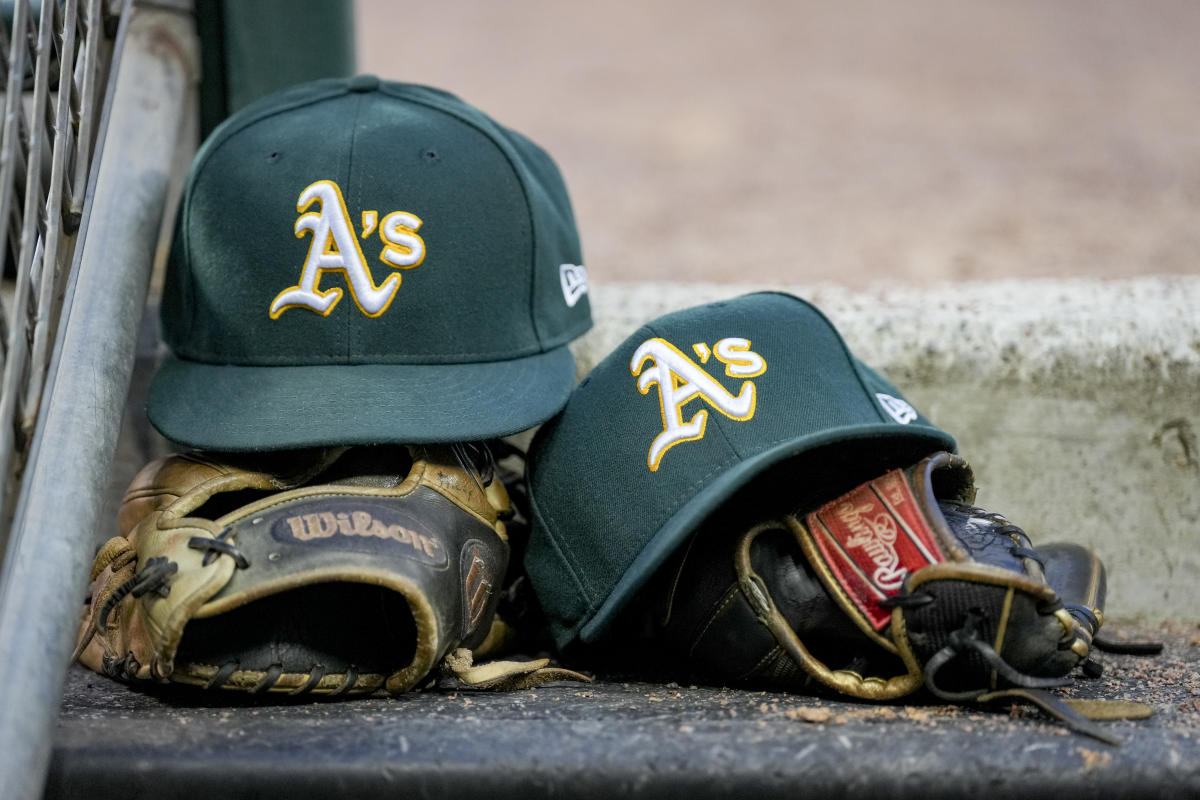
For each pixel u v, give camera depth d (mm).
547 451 5984
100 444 5207
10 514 4375
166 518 5125
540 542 5910
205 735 4559
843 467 5680
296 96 6539
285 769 4328
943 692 4902
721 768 4352
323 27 8359
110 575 5242
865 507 5164
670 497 5359
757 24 35656
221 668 4895
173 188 8289
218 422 5520
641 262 15961
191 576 4715
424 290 5750
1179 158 20234
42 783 4066
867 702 5129
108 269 6078
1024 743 4477
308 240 5727
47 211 4844
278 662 4953
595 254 16578
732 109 26234
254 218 5840
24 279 4469
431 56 32688
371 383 5609
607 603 5344
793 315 5875
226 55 8102
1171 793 4301
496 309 5953
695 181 20922
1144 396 7121
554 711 5027
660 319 5949
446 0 41094
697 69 30453
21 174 5582
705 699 5281
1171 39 30609
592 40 34438
